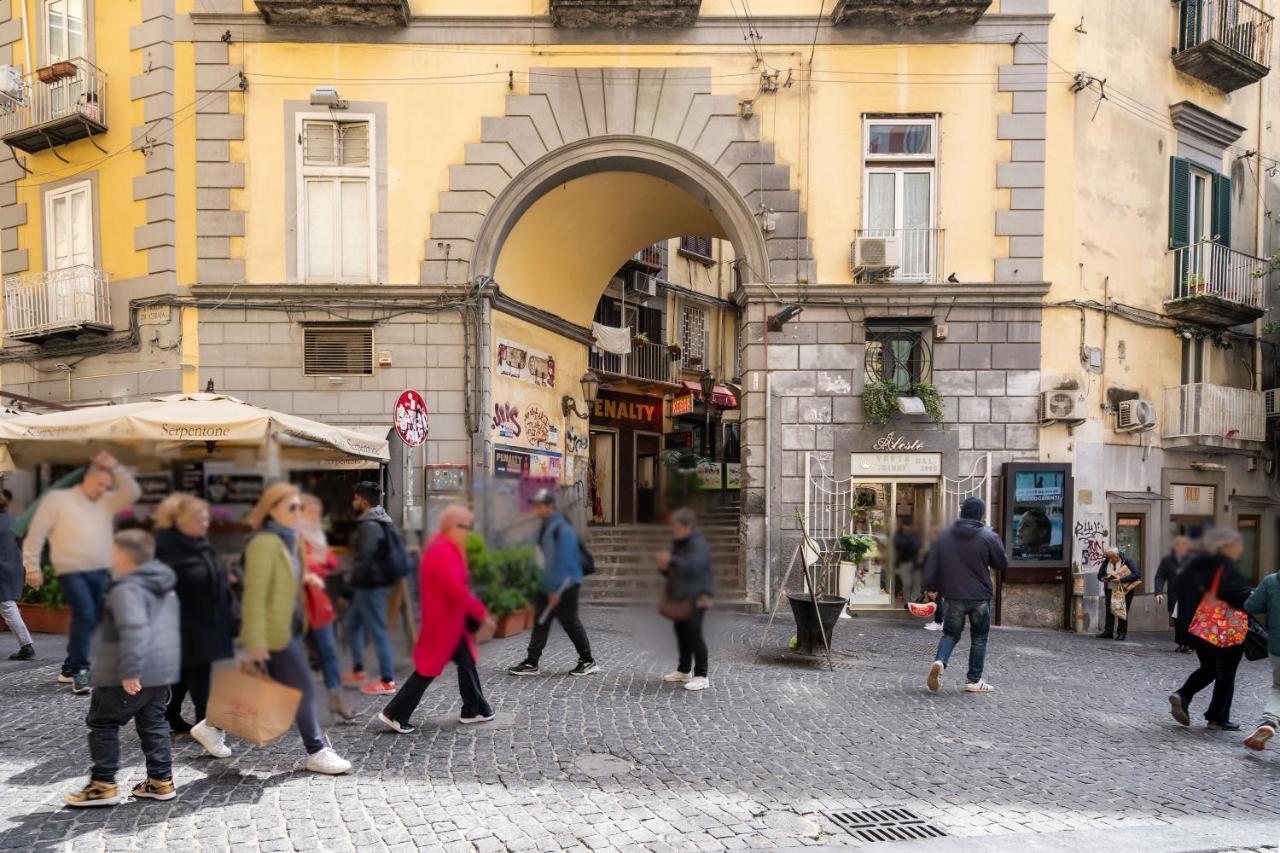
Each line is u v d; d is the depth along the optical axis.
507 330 11.76
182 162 10.88
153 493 3.85
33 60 11.86
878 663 7.63
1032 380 11.09
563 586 6.52
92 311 11.02
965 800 4.12
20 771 4.24
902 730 5.36
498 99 10.98
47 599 5.75
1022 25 11.10
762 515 11.07
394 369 10.81
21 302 11.72
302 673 4.18
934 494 11.14
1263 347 13.88
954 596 6.50
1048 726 5.59
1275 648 5.07
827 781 4.35
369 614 5.18
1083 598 10.88
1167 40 12.59
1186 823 3.86
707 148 11.10
